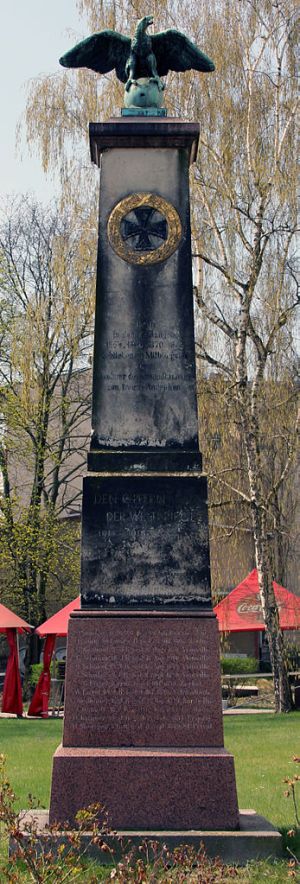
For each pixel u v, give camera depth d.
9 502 29.33
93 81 21.75
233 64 20.41
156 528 9.16
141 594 9.04
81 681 8.69
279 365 20.92
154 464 9.34
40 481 30.48
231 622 22.55
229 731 16.95
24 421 29.03
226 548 21.58
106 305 9.66
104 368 9.55
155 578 9.07
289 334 21.27
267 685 28.00
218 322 20.69
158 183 9.86
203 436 20.70
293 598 22.81
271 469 21.94
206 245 20.70
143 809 8.16
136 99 10.30
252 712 22.02
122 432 9.43
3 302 29.34
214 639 8.78
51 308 24.52
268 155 20.28
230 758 8.26
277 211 20.67
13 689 22.70
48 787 10.94
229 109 20.30
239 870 7.41
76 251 21.59
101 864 7.53
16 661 22.88
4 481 30.05
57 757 8.25
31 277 30.16
